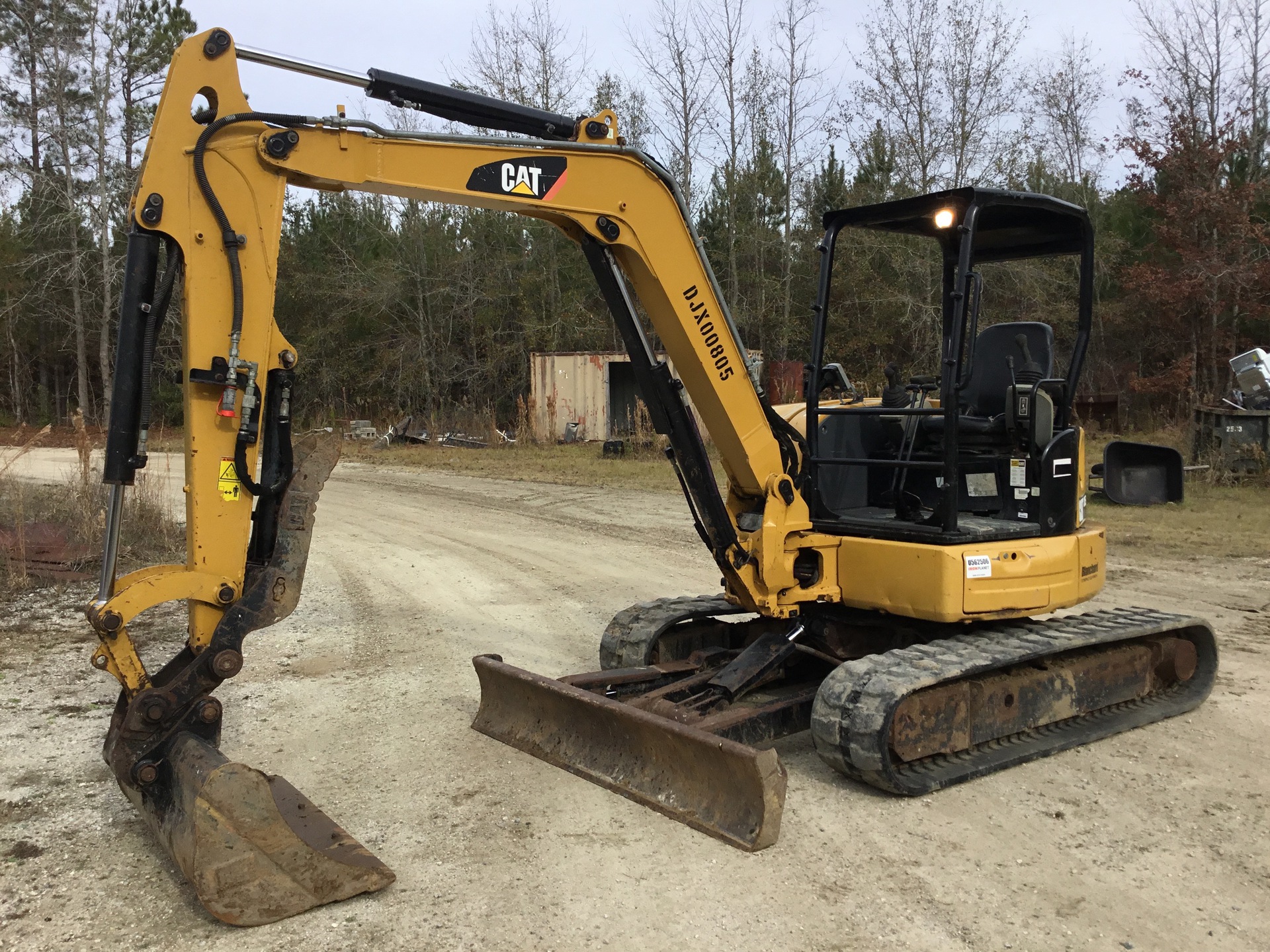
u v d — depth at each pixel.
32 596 8.95
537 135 4.62
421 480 19.02
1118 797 4.52
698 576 9.89
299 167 3.88
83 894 3.68
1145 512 12.70
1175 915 3.46
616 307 4.93
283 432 3.89
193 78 3.71
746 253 31.47
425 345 33.53
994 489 5.66
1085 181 33.03
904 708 4.50
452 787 4.68
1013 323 6.09
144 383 3.69
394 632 7.75
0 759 5.09
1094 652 5.52
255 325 3.79
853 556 5.25
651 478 17.84
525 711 5.29
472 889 3.69
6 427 40.00
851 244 28.73
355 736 5.42
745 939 3.31
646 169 4.80
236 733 5.47
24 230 33.59
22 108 31.70
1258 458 14.88
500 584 9.56
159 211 3.63
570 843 4.07
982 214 5.36
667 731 4.34
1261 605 8.22
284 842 3.49
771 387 26.42
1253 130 27.23
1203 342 27.64
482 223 34.53
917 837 4.12
